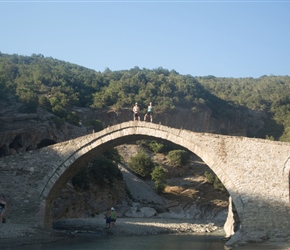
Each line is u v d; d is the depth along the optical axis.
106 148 40.34
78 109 105.19
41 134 66.06
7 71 105.56
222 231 51.97
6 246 30.12
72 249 30.44
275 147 33.78
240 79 197.00
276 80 183.62
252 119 137.38
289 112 139.62
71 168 39.41
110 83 133.12
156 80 138.25
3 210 37.31
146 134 37.19
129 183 80.06
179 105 127.31
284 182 33.12
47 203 38.94
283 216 32.59
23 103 71.44
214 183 85.88
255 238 32.31
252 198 33.41
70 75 124.75
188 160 96.88
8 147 60.38
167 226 51.78
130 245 34.41
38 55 162.38
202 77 197.50
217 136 35.12
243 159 34.19
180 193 83.50
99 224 47.91
